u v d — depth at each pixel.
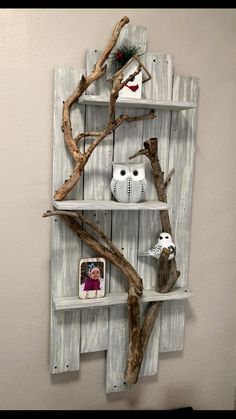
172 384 1.13
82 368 1.03
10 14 0.87
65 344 0.98
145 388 1.11
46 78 0.90
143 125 0.96
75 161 0.90
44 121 0.91
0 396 0.98
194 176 1.05
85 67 0.92
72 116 0.91
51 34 0.90
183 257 1.04
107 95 0.92
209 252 1.10
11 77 0.88
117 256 0.94
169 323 1.06
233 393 1.19
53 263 0.94
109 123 0.84
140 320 1.03
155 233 1.01
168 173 1.00
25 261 0.95
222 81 1.04
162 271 0.98
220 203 1.09
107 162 0.95
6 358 0.97
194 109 1.00
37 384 1.00
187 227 1.04
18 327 0.96
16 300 0.95
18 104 0.89
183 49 0.99
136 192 0.89
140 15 0.95
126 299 0.96
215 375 1.17
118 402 1.08
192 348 1.13
